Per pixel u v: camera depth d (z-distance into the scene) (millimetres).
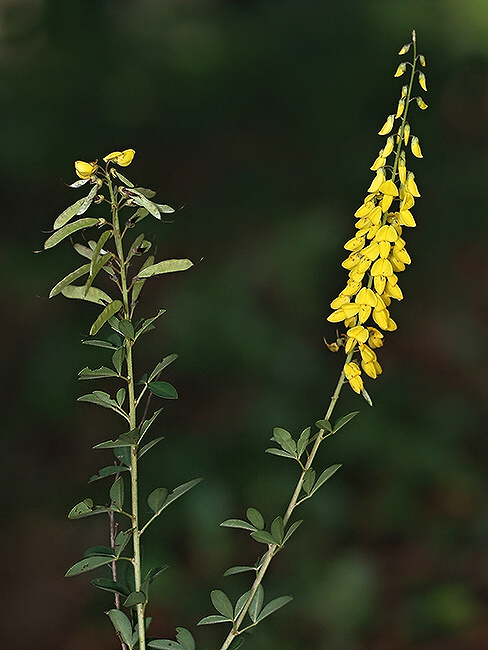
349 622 1899
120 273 1140
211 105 5508
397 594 2016
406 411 2752
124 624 1168
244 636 1192
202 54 6035
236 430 2527
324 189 4570
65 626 1873
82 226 1125
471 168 4887
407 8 6309
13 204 3992
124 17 6660
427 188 4672
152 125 5242
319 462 2412
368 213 1170
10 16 5961
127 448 1172
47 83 5234
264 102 5559
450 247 4062
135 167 4801
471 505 2342
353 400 2732
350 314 1170
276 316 3080
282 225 3602
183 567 2023
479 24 6195
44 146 4520
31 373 2707
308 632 1878
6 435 2500
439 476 2438
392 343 3275
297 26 6266
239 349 2855
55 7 5945
